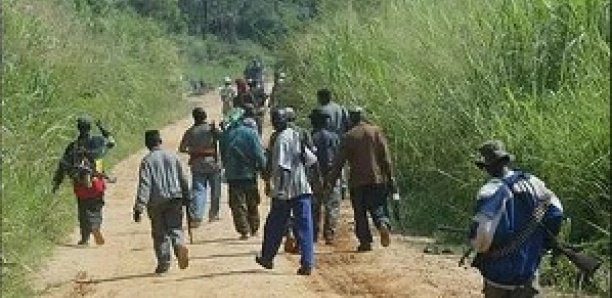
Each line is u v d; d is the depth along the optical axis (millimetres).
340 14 63281
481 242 17516
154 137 29609
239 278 28094
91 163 35281
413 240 34094
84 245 35406
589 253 27016
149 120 85875
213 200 40156
